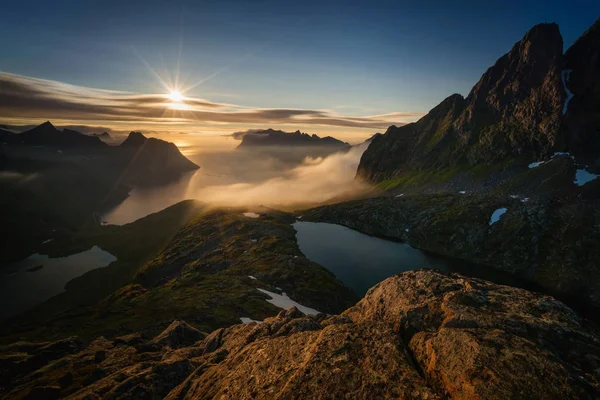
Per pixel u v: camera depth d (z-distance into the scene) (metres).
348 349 17.69
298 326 25.98
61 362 38.47
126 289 157.88
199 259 185.62
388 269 157.00
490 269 151.38
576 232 142.88
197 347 37.19
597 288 119.69
